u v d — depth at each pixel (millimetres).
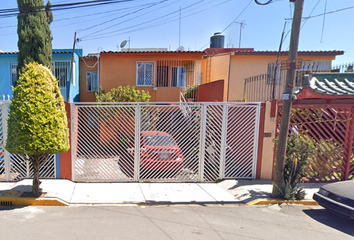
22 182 5547
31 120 4250
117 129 6055
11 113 4352
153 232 3549
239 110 6254
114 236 3379
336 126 6266
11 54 11375
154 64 11453
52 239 3248
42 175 5871
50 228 3578
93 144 6027
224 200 4992
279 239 3461
